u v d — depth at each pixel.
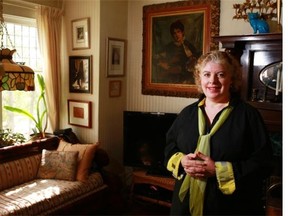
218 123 1.35
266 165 1.28
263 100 2.42
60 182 2.75
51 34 3.38
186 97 3.23
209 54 1.42
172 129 1.57
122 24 3.57
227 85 1.36
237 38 2.36
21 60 3.32
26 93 3.43
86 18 3.34
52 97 3.44
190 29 3.12
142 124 3.09
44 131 3.38
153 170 3.07
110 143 3.58
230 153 1.31
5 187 2.60
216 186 1.33
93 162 3.03
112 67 3.48
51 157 2.86
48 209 2.40
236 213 1.34
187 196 1.40
